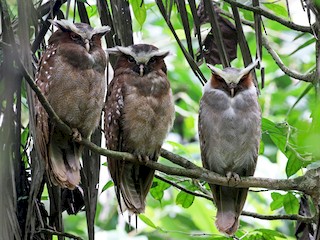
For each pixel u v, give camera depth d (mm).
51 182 9430
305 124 7637
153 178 10797
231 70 11625
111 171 10641
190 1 9586
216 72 11531
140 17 11469
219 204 10945
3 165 8000
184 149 12992
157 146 11000
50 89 9930
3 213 7867
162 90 10977
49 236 9375
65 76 9914
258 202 17453
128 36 9750
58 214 9352
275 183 10156
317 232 9789
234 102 11414
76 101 9977
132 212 10625
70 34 10086
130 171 10789
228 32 11414
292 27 10102
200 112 11672
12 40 7816
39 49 10477
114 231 17344
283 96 18984
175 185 11133
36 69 10164
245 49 9961
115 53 10875
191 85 19984
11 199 8078
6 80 8133
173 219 17859
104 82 10219
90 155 9375
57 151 9945
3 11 7852
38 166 8531
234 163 11633
